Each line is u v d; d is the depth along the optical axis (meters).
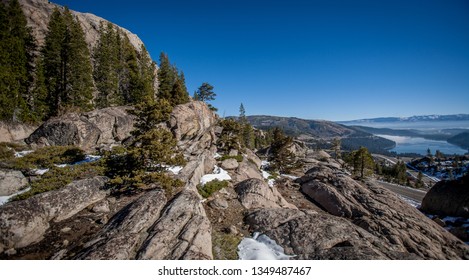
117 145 29.59
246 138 81.06
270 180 31.98
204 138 40.12
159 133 16.58
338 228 14.88
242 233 14.98
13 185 14.55
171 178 16.19
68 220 12.24
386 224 19.00
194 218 12.15
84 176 16.98
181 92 48.25
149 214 11.76
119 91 50.59
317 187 26.44
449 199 30.94
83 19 65.62
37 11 52.75
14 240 9.76
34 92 35.69
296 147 90.00
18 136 29.92
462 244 18.03
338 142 94.38
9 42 32.78
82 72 40.97
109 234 10.46
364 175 60.75
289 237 14.04
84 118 29.86
